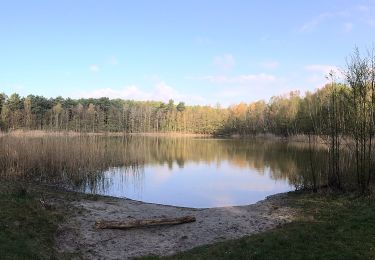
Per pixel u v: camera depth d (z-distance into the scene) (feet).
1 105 284.61
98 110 364.79
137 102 532.32
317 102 117.70
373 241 35.14
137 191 81.46
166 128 458.91
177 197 76.02
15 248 33.50
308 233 38.60
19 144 91.61
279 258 32.53
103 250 39.73
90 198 63.67
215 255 35.19
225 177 101.50
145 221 47.52
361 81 60.95
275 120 356.59
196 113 472.03
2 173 78.95
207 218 52.19
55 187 74.69
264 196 76.64
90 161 92.58
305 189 69.72
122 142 211.82
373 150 67.46
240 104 497.87
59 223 44.83
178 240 43.65
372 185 60.54
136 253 39.40
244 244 37.24
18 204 47.09
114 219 50.26
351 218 43.42
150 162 135.74
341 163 68.33
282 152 175.01
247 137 387.14
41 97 342.03
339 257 31.76
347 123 65.57
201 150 196.03
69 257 36.40
